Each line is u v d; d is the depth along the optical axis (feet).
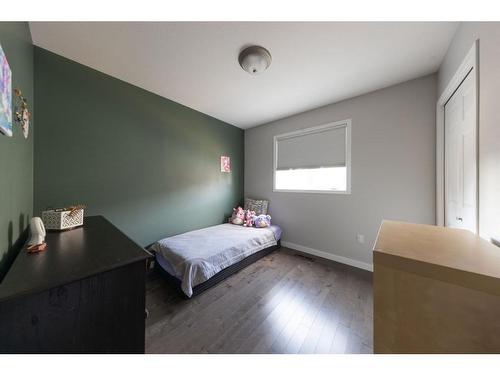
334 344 4.19
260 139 11.68
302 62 5.80
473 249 2.47
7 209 2.79
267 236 9.18
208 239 7.96
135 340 2.45
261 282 6.77
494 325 1.80
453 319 1.96
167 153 8.38
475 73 3.62
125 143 7.02
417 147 6.72
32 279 1.93
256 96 8.09
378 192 7.53
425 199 6.61
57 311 1.98
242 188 12.48
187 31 4.61
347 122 8.26
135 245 2.96
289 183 10.52
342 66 6.01
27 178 4.31
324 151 9.05
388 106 7.25
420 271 2.11
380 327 2.32
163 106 8.18
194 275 5.83
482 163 3.45
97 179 6.33
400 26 4.45
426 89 6.52
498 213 3.01
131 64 5.96
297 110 9.53
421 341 2.11
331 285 6.59
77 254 2.58
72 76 5.74
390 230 3.41
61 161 5.59
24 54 4.10
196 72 6.36
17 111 3.50
